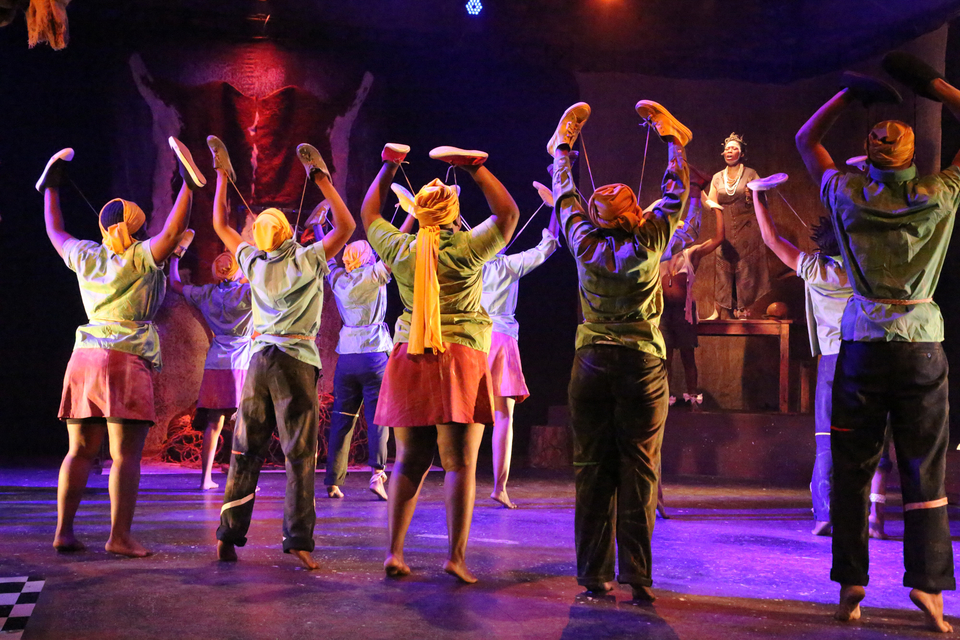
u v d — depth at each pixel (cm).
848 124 855
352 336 587
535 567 362
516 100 945
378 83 907
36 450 906
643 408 309
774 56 903
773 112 910
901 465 291
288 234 371
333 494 592
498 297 539
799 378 874
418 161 939
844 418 297
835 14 857
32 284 908
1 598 296
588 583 316
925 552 282
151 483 659
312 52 889
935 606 279
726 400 898
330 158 892
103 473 717
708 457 755
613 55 905
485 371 342
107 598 298
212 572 341
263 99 877
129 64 859
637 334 312
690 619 285
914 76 306
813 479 461
